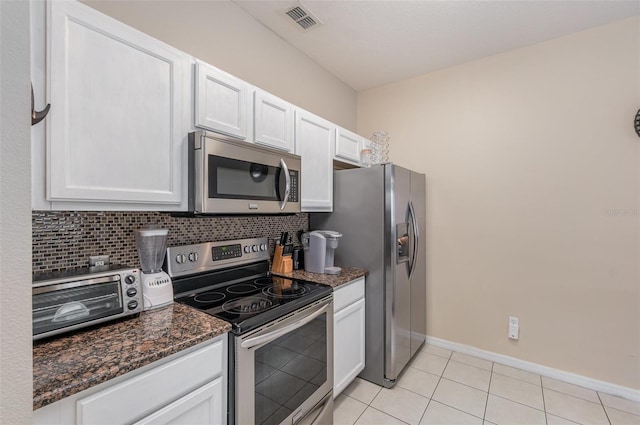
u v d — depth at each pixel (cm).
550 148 231
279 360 138
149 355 89
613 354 210
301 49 253
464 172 269
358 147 268
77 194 96
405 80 306
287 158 175
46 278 99
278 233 228
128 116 110
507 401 200
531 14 203
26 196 46
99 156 102
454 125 275
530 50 240
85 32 98
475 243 264
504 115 250
